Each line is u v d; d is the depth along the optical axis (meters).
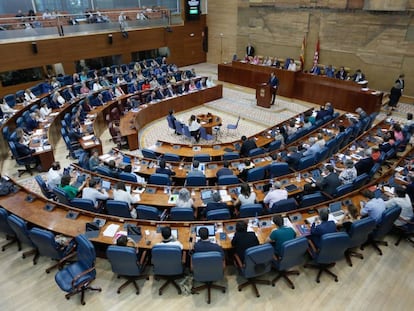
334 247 5.10
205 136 11.52
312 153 8.70
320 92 15.01
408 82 14.44
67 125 10.68
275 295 5.28
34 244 5.50
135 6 20.97
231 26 20.77
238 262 5.04
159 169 7.71
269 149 9.37
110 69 16.97
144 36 19.22
